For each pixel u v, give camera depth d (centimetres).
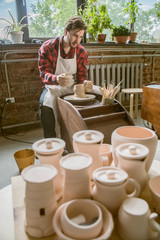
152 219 55
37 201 56
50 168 61
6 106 267
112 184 57
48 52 204
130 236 56
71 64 216
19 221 65
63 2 305
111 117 148
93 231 50
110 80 341
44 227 58
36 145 69
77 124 142
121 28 322
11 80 262
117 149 69
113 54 337
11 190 85
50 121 190
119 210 58
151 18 394
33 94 280
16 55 257
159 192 73
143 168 69
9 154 213
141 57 370
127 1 365
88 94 177
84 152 73
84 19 309
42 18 294
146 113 241
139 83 376
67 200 63
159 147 211
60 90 183
